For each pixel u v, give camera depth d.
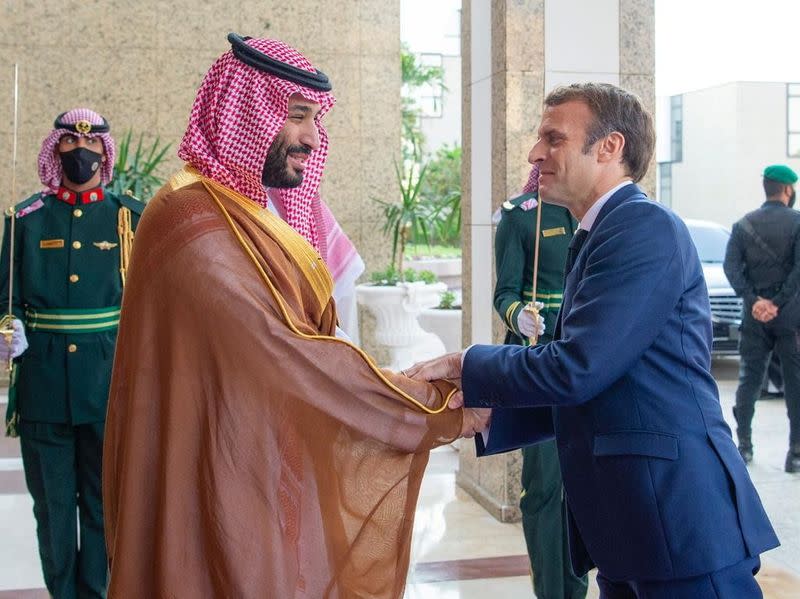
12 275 3.36
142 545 1.95
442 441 2.08
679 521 1.87
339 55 7.94
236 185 2.03
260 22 7.89
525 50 4.22
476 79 4.59
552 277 3.42
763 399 7.46
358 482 2.00
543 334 3.42
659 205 1.98
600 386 1.89
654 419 1.91
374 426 1.99
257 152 2.03
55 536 3.38
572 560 2.16
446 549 4.08
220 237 1.93
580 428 2.00
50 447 3.37
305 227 2.26
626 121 2.05
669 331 1.94
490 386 2.01
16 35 7.71
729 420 6.77
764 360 5.55
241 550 1.87
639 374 1.93
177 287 1.90
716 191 13.94
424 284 7.15
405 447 2.02
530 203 3.45
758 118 13.52
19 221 3.42
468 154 4.73
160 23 7.83
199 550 1.92
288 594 1.90
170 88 7.88
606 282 1.90
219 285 1.89
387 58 8.00
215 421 1.89
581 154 2.06
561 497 3.26
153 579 1.95
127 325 1.99
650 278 1.89
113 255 3.44
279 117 2.04
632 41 4.31
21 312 3.42
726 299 7.95
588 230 2.07
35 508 3.43
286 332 1.91
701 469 1.89
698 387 1.95
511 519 4.41
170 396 1.90
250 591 1.87
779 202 5.45
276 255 1.98
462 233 4.84
